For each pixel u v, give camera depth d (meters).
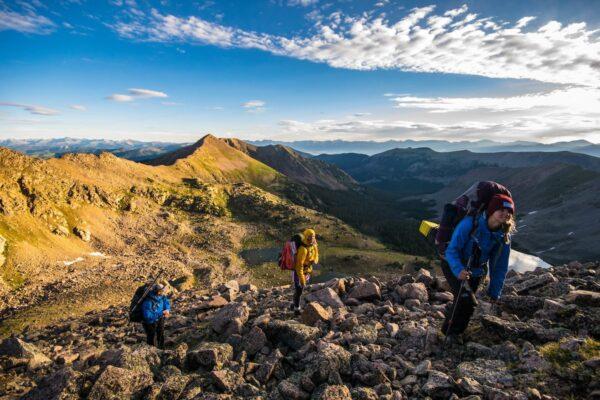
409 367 5.41
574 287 7.34
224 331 8.11
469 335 6.11
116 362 5.74
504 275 5.55
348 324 7.28
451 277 5.75
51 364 7.39
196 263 163.88
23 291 114.12
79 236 167.50
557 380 4.44
